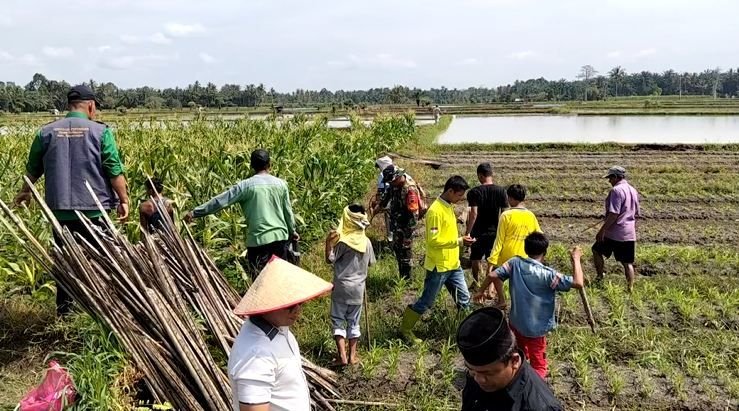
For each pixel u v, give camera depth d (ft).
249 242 23.26
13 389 17.21
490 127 148.05
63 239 16.49
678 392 19.33
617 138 110.52
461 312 24.64
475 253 29.09
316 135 53.01
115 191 21.56
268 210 23.11
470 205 28.40
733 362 21.26
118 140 42.27
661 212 46.60
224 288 20.06
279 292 10.73
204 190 31.68
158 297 16.11
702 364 21.22
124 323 16.06
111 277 16.79
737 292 28.02
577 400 19.21
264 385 10.48
